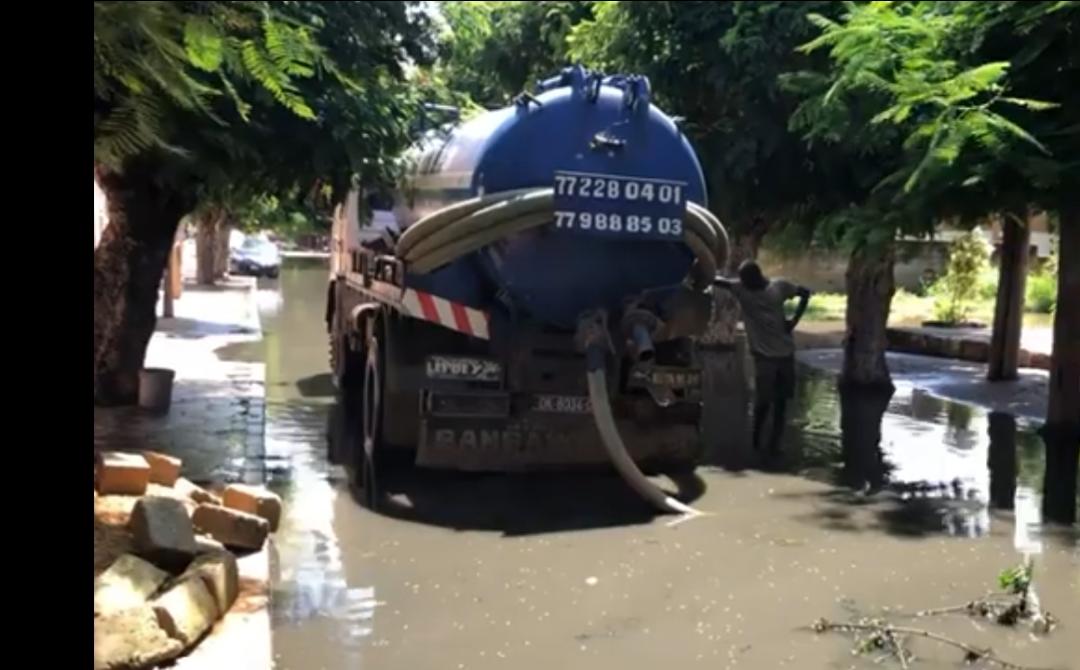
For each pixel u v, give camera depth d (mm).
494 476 9422
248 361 15555
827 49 12133
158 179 9289
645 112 8719
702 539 7594
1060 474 9680
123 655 4750
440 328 9203
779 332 11789
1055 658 5430
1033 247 26641
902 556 7191
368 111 9977
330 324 15320
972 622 5953
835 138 11227
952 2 10352
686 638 5684
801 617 6027
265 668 4953
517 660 5352
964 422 12336
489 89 19359
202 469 8898
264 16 4008
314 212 13562
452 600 6250
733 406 13492
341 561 6973
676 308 9125
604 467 9305
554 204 8438
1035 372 16250
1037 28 9445
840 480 9461
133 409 11320
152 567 5645
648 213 8672
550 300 8914
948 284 22531
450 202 9055
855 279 14820
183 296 26312
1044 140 9547
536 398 8891
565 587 6512
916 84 9430
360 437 11078
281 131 9609
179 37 3518
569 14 17844
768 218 14898
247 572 6395
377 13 10594
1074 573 6840
